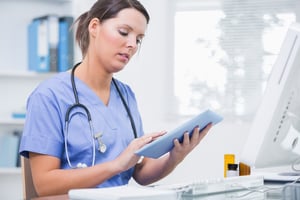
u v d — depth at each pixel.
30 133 1.36
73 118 1.40
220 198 0.96
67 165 1.40
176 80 3.04
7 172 2.79
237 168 1.49
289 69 1.00
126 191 0.87
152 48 2.99
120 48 1.42
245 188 1.09
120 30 1.41
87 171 1.26
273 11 2.90
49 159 1.34
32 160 1.36
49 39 2.79
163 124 2.99
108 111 1.49
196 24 3.02
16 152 2.79
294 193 0.97
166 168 1.43
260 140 1.04
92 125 1.42
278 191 1.05
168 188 0.95
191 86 3.02
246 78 2.93
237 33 2.95
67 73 1.50
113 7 1.42
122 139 1.48
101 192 0.85
